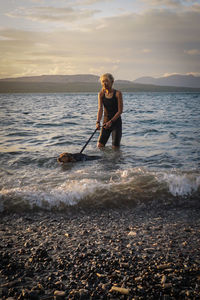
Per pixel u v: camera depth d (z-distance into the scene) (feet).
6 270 6.81
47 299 5.82
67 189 11.73
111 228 9.43
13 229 9.20
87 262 7.22
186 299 5.80
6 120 41.50
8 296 5.89
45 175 14.62
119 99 20.48
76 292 6.03
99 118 20.95
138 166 16.51
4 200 10.88
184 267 6.97
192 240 8.56
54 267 6.98
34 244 8.16
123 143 24.16
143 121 41.29
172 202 11.69
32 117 46.88
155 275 6.61
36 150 21.13
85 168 16.15
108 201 11.42
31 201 10.94
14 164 17.07
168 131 31.01
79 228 9.39
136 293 5.99
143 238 8.68
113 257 7.47
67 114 53.62
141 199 11.71
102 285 6.28
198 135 28.14
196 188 12.64
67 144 23.61
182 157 18.83
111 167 16.38
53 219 10.11
